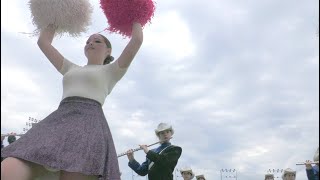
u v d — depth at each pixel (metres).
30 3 3.47
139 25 3.31
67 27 3.53
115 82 3.23
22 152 2.54
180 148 5.65
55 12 3.41
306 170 7.55
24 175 2.52
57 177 2.72
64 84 3.11
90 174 2.62
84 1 3.54
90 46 3.34
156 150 5.86
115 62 3.19
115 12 3.40
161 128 5.90
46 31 3.46
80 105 2.93
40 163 2.52
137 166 6.05
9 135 5.01
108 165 2.73
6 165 2.48
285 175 10.06
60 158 2.58
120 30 3.48
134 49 3.16
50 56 3.34
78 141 2.69
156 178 5.44
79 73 3.08
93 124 2.84
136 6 3.35
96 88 3.05
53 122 2.79
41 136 2.66
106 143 2.83
